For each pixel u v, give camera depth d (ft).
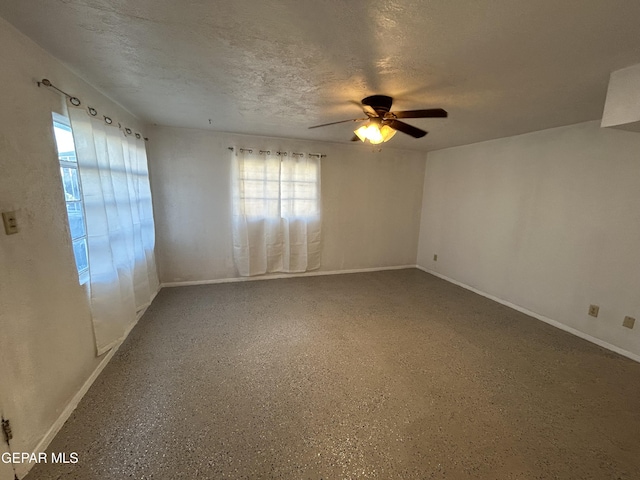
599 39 4.50
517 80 6.18
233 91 7.37
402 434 5.63
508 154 12.07
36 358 4.93
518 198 11.70
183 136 12.32
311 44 4.92
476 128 10.59
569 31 4.29
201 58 5.56
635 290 8.41
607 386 7.20
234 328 9.63
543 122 9.54
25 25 4.50
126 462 4.88
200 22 4.33
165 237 12.84
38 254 5.04
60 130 5.93
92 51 5.34
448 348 8.79
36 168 5.05
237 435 5.49
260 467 4.88
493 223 12.82
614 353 8.72
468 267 14.20
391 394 6.73
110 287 7.28
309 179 14.42
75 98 6.08
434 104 7.88
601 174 9.08
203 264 13.61
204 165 12.78
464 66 5.57
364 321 10.44
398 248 17.34
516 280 11.86
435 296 13.14
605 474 4.94
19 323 4.58
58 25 4.49
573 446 5.47
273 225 14.12
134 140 9.78
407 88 6.79
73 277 6.04
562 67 5.52
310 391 6.76
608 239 8.96
